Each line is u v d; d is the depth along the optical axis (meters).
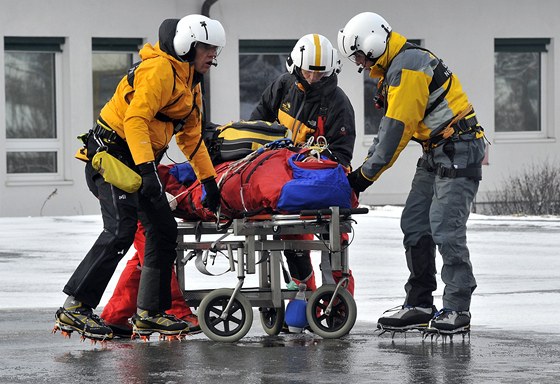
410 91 16.56
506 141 50.25
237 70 46.72
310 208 16.84
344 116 18.66
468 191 16.91
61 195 44.41
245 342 17.23
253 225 16.92
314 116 18.69
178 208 17.72
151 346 16.84
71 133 44.47
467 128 16.86
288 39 47.41
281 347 16.66
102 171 16.53
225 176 17.17
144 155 16.31
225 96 46.56
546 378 14.16
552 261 28.47
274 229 16.95
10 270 26.61
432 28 48.97
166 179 18.08
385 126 16.70
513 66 51.03
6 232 35.69
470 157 16.88
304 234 17.80
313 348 16.52
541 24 50.53
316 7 47.62
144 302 17.06
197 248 17.55
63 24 44.12
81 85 44.47
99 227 37.44
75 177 44.59
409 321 17.30
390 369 14.78
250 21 46.78
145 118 16.34
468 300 17.02
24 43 43.66
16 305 21.41
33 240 33.31
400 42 16.84
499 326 18.70
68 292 16.84
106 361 15.52
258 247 17.19
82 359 15.69
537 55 51.25
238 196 16.98
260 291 17.53
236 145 17.73
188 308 17.78
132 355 15.98
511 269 26.89
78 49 44.38
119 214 16.77
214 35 16.56
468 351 16.16
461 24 49.31
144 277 17.03
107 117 16.83
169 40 16.47
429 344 16.81
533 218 41.28
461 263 16.89
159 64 16.38
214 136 17.98
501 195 47.22
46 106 44.69
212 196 17.03
